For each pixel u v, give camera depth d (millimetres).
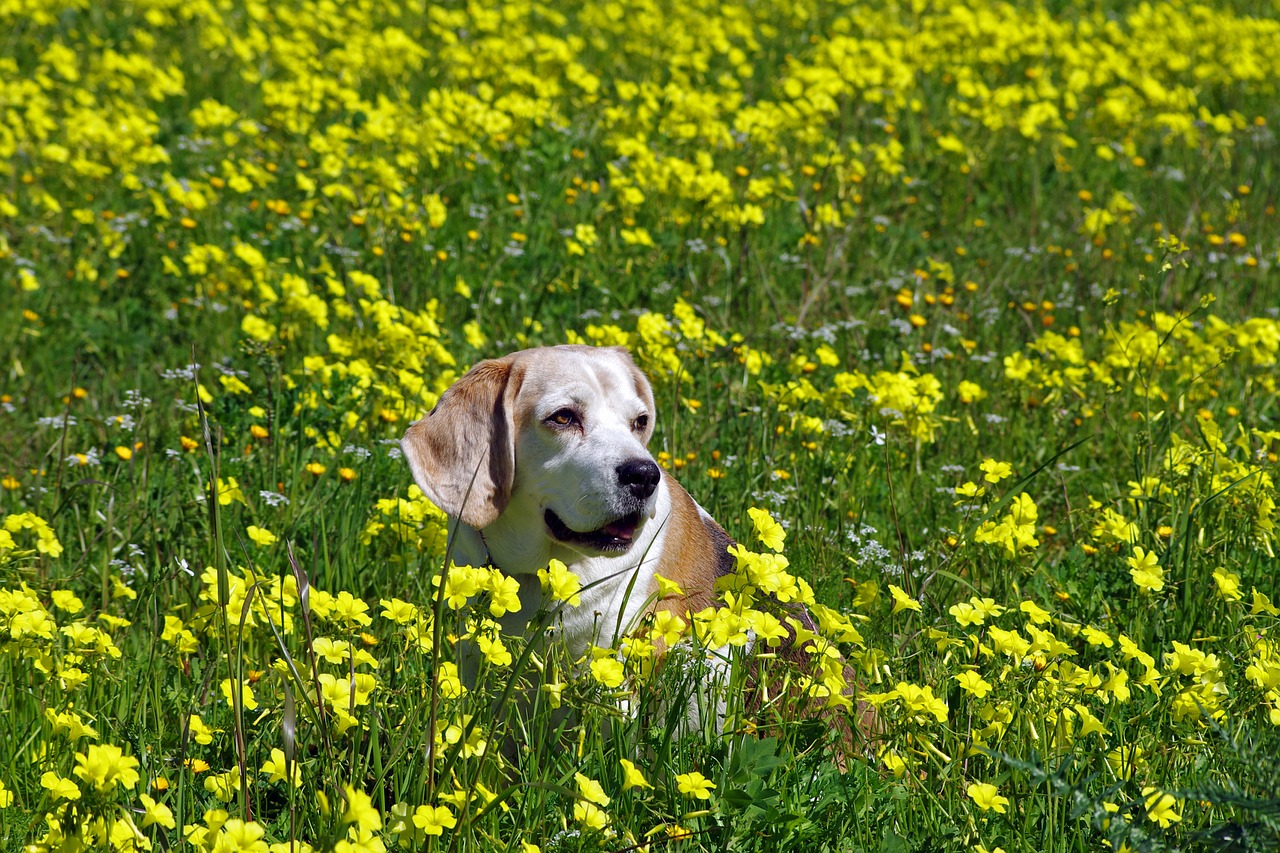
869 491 7375
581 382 5430
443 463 5430
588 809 4004
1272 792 3896
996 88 16328
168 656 5512
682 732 4762
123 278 10258
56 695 5012
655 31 16609
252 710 4969
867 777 4676
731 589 4609
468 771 4387
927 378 7246
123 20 17094
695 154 11758
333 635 5219
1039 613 4902
